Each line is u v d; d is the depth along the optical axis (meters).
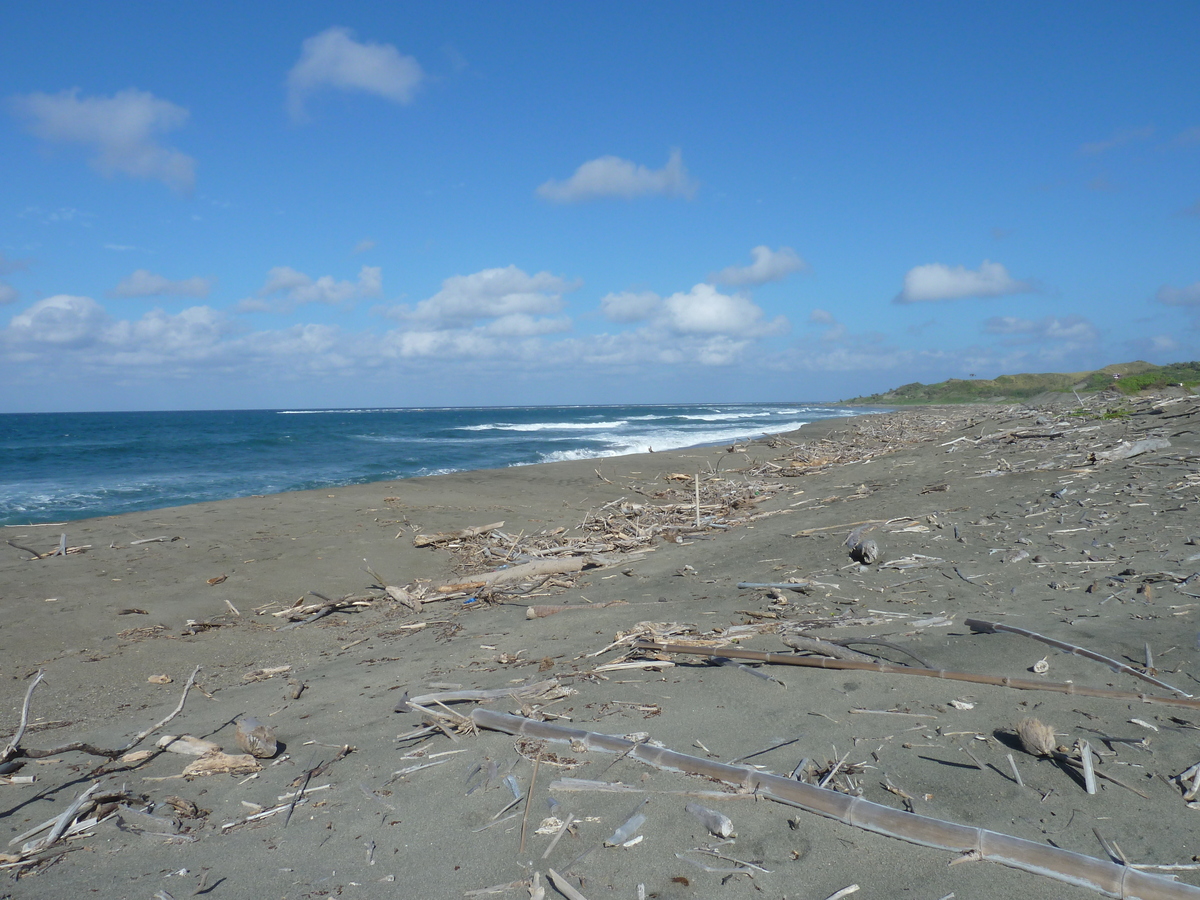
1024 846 2.35
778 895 2.29
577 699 4.05
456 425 57.38
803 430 34.12
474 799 3.06
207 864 2.79
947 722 3.32
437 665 5.26
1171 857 2.30
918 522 7.91
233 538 10.09
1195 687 3.39
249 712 4.63
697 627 5.28
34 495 16.89
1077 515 7.22
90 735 4.45
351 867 2.67
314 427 56.66
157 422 76.19
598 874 2.47
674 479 15.88
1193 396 15.73
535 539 10.27
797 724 3.45
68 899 2.60
